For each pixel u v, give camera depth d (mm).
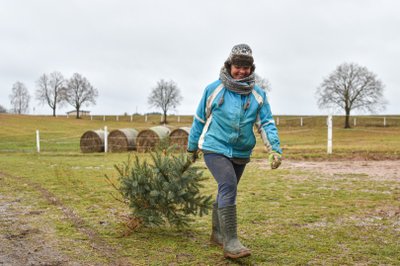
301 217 5090
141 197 4250
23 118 61219
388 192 7023
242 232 4387
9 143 28594
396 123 50781
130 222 4371
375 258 3523
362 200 6250
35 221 4801
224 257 3514
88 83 82062
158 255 3570
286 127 48156
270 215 5211
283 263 3385
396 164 12031
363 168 11062
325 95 47531
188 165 4047
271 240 4062
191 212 4230
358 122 52688
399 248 3809
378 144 21500
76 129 48062
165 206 4211
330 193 6934
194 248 3787
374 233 4348
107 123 61375
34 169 11172
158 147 4488
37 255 3551
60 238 4082
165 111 67438
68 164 13000
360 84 46656
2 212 5305
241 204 5969
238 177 3809
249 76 3496
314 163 12766
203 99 3615
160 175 4176
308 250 3744
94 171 10609
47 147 25578
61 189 7320
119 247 3799
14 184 7984
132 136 22188
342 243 3973
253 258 3502
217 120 3535
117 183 7465
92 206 5738
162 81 68750
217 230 3875
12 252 3629
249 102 3512
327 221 4898
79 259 3453
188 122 66438
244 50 3467
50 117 67938
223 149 3529
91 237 4129
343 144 22750
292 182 8375
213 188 7703
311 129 44406
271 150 3529
